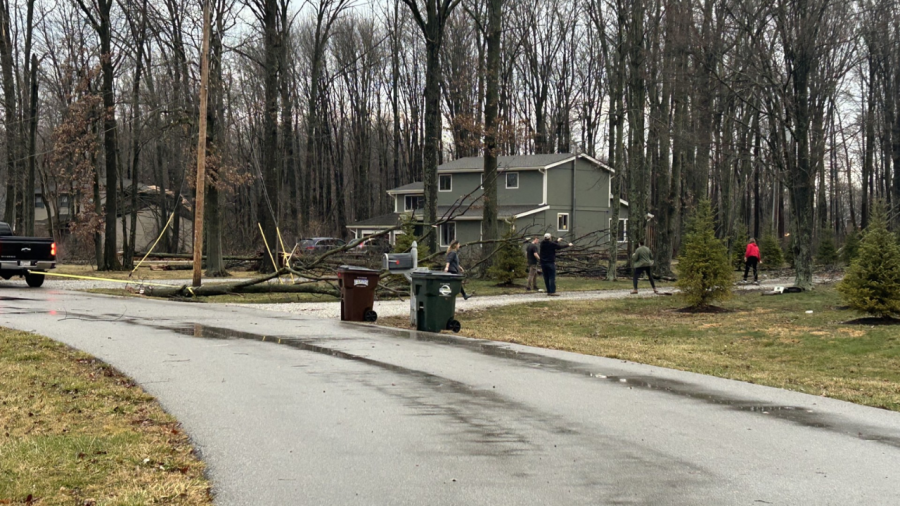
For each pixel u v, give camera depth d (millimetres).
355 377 9156
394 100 61281
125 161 61625
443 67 51469
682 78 28203
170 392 8062
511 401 8031
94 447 5934
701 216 19406
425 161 30344
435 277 14188
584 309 19672
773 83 21812
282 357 10523
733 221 49062
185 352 10680
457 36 52719
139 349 10781
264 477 5395
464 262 31156
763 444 6492
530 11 56906
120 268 33969
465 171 48562
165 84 37469
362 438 6465
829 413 7746
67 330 12438
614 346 13008
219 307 18250
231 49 31734
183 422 6855
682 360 11562
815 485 5406
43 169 46969
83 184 38469
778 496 5164
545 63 60812
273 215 32094
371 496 5031
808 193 22891
